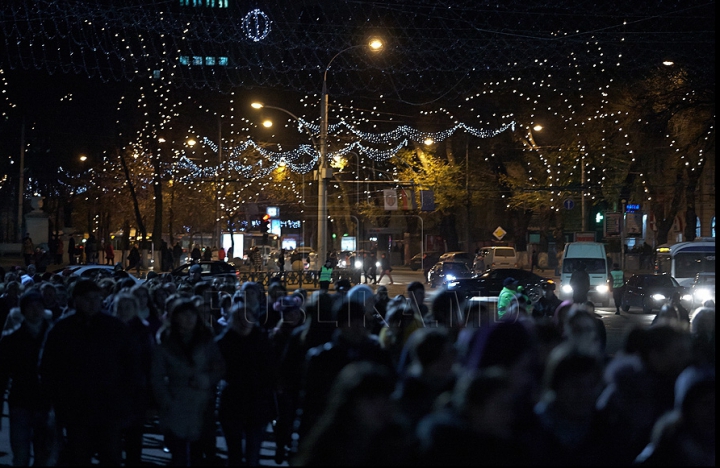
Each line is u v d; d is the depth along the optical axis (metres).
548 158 51.19
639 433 5.14
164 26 38.34
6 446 9.80
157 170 50.72
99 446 7.21
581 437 4.84
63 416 7.18
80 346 7.17
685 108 39.19
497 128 52.78
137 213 51.50
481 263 45.47
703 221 53.97
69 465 7.20
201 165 55.50
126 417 7.30
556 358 4.86
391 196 47.62
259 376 7.86
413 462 4.02
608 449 4.88
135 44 45.72
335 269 37.78
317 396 6.76
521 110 50.59
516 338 5.29
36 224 49.78
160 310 12.39
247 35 39.69
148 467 8.97
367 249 70.38
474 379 4.02
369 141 54.81
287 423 8.91
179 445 7.50
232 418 7.80
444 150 57.62
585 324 7.34
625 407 5.22
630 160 47.72
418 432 4.11
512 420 4.46
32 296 8.24
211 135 53.56
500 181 56.22
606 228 47.31
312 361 6.87
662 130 41.03
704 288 26.86
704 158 43.75
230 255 59.31
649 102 40.03
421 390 5.13
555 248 61.22
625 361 5.44
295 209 74.12
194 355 7.54
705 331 8.12
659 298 29.80
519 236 62.62
